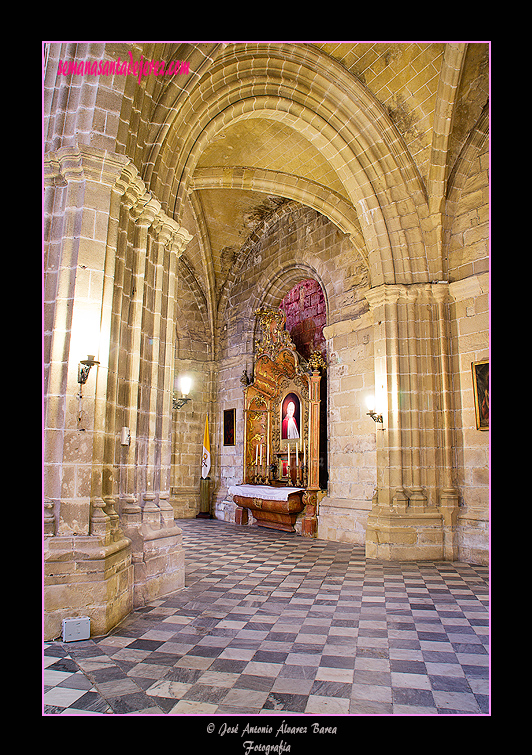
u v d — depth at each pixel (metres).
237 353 16.70
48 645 4.70
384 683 3.99
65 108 5.82
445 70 8.78
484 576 7.83
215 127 8.64
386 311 10.21
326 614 5.80
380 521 9.47
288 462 13.96
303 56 9.05
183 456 17.14
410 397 9.96
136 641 4.85
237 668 4.24
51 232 5.63
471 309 9.70
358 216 10.79
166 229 7.16
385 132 9.91
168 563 6.65
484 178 9.73
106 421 5.82
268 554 9.72
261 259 16.00
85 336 5.39
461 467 9.59
